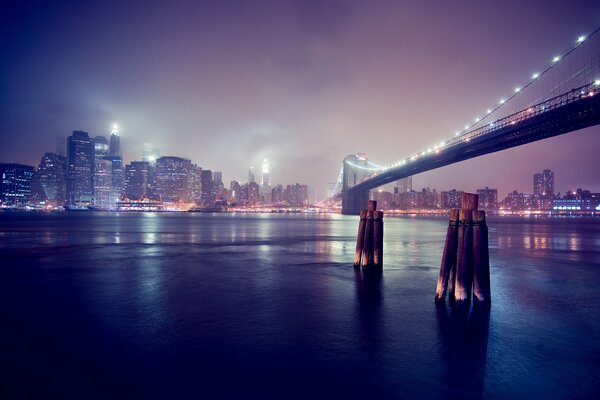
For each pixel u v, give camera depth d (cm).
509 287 1614
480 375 778
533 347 923
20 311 1216
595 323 1109
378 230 1912
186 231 5328
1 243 3419
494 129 5469
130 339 964
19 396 691
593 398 692
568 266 2208
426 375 775
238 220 10656
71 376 764
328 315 1178
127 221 9206
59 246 3169
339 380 754
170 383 737
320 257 2539
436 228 7019
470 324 1080
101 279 1753
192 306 1284
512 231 6106
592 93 3966
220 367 806
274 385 732
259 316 1168
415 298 1386
